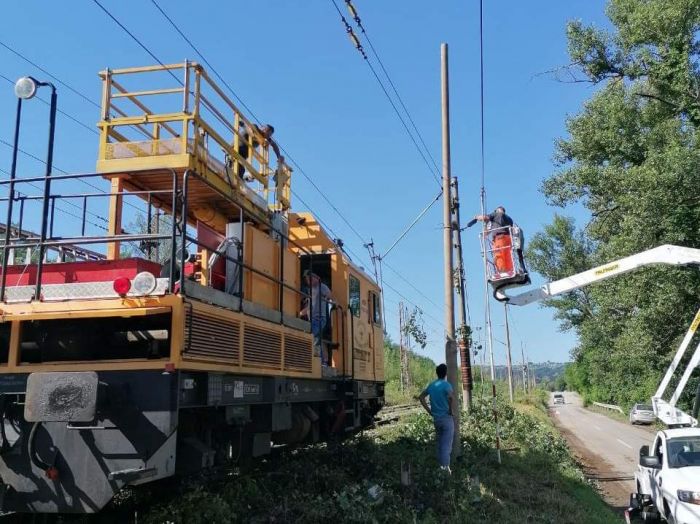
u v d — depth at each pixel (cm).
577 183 2273
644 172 1816
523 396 5594
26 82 634
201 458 639
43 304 579
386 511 772
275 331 792
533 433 1828
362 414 1375
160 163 773
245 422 737
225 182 851
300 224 1203
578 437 3148
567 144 2373
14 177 636
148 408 552
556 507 1020
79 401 529
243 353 689
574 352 5381
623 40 2088
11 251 777
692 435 1041
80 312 570
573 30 2203
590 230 2473
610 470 1936
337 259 1201
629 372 3300
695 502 873
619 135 2122
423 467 1051
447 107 1368
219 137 861
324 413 1118
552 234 4444
